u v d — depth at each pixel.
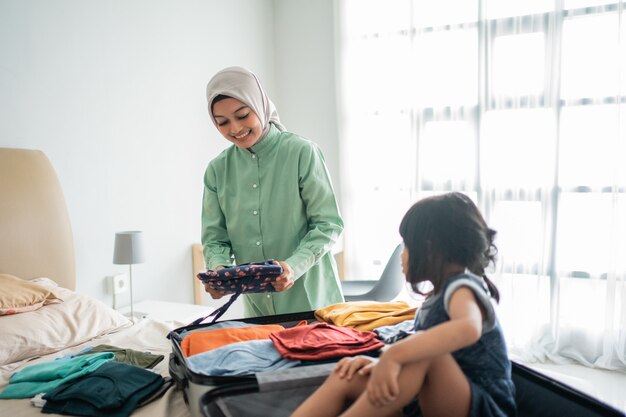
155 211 2.59
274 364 0.97
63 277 1.98
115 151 2.33
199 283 2.91
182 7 2.74
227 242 1.61
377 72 3.22
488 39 2.86
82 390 1.03
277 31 3.64
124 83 2.38
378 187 3.29
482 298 0.78
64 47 2.07
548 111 2.75
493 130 2.89
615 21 2.58
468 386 0.76
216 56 3.03
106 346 1.38
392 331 1.10
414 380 0.73
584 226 2.74
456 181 3.04
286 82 3.65
